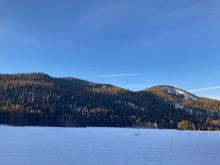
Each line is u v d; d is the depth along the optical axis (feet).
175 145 222.28
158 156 153.69
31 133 314.14
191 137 338.75
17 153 149.38
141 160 139.85
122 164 128.06
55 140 231.91
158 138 306.35
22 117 483.92
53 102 652.89
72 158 138.82
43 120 516.73
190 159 146.20
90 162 130.11
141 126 636.89
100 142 228.22
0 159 130.11
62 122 532.32
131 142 239.71
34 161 128.16
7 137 247.09
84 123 570.05
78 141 230.07
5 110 485.97
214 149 194.18
